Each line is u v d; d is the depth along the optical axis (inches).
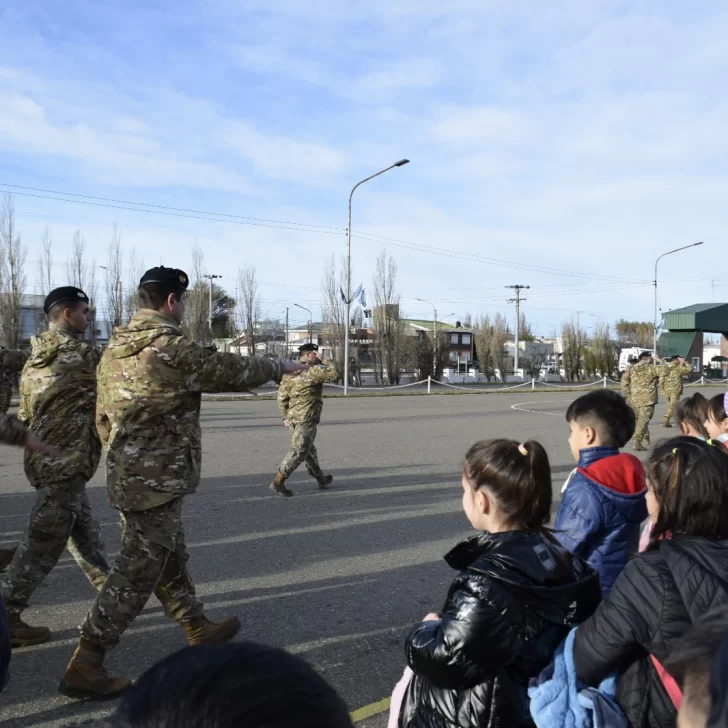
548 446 492.1
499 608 75.5
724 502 78.7
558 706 75.9
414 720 84.7
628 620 73.1
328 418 665.0
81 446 156.5
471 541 84.7
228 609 176.9
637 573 74.8
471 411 775.7
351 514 279.6
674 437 89.3
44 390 154.5
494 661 76.0
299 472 369.1
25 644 153.3
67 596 183.8
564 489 118.4
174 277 135.9
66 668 141.2
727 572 72.0
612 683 76.3
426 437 524.7
